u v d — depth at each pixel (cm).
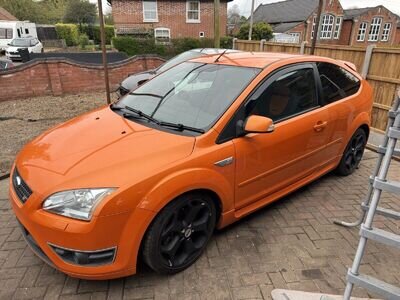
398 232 328
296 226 332
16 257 286
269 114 305
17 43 2317
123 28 2555
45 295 246
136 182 222
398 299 195
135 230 226
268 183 319
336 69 397
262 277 265
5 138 592
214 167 260
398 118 194
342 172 438
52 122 710
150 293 249
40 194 225
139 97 344
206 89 309
